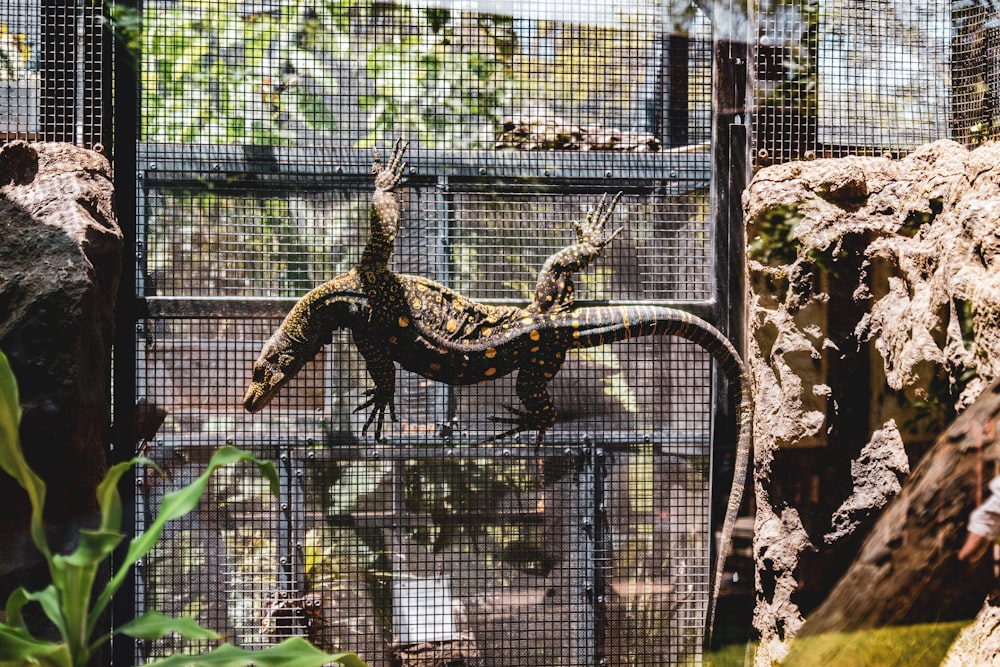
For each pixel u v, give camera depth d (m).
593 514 3.93
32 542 3.15
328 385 3.89
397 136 3.86
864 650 2.24
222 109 3.79
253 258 3.84
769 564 3.73
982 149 3.13
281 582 3.82
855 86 3.87
